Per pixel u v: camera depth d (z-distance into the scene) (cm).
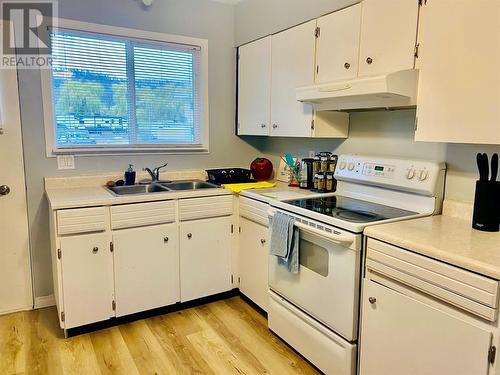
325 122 258
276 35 286
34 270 278
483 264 126
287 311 228
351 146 266
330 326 194
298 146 320
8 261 269
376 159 230
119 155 299
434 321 143
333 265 188
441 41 166
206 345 233
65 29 269
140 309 258
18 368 208
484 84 151
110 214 239
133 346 231
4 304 271
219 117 343
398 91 184
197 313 274
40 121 269
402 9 190
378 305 167
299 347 219
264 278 259
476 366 131
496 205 162
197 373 207
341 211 205
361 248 176
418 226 175
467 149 192
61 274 229
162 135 322
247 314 274
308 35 254
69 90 279
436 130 171
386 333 164
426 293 146
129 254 249
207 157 342
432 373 146
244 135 356
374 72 208
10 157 262
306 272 209
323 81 244
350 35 221
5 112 257
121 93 299
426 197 203
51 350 225
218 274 288
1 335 242
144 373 206
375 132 246
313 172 280
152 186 297
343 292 183
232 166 356
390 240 158
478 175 188
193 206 270
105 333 245
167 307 280
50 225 264
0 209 262
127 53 296
